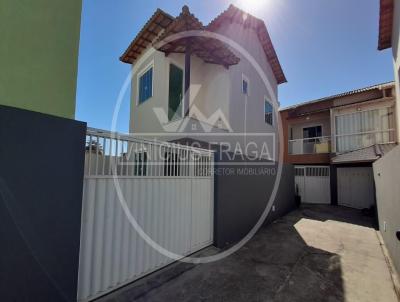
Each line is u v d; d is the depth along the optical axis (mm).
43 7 3189
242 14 8242
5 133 1828
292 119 13398
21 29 2965
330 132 11891
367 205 9836
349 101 10727
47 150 2068
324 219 7699
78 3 3615
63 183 2170
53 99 3277
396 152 3680
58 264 2111
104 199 2684
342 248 4770
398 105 6605
